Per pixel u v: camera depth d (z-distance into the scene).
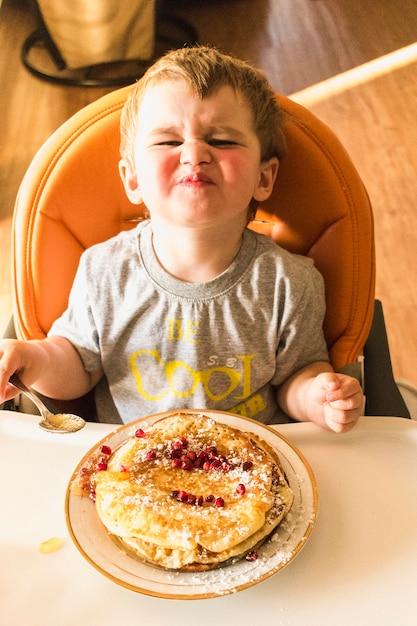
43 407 0.83
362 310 1.01
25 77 3.02
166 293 0.93
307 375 0.95
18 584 0.65
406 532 0.69
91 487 0.70
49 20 2.80
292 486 0.71
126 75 3.00
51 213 0.97
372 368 1.04
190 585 0.61
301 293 0.93
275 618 0.61
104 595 0.64
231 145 0.84
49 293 1.00
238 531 0.61
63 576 0.65
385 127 2.76
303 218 1.00
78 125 0.95
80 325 0.95
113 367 0.97
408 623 0.61
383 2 3.60
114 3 2.70
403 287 2.11
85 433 0.82
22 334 1.01
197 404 0.95
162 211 0.85
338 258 0.99
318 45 3.27
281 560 0.63
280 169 0.97
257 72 0.91
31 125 2.75
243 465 0.69
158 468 0.69
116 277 0.94
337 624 0.61
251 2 3.60
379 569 0.65
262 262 0.94
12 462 0.79
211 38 3.31
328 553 0.67
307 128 0.95
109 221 1.02
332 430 0.81
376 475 0.77
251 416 0.98
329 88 2.98
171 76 0.83
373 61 3.14
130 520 0.62
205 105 0.82
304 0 3.67
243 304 0.93
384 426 0.82
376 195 2.44
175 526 0.61
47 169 0.95
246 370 0.95
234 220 0.88
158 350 0.94
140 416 0.98
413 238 2.27
